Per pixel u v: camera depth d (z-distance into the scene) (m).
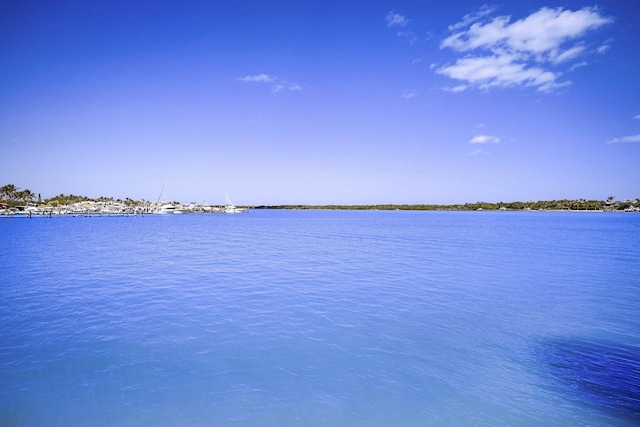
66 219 163.38
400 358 13.89
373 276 29.52
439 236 73.56
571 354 14.33
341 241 61.88
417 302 21.61
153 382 11.89
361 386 11.84
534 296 23.19
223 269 32.66
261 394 11.29
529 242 59.97
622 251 47.19
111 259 38.97
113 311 19.48
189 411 10.35
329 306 20.66
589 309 20.42
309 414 10.31
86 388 11.47
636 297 23.00
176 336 15.86
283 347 14.80
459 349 14.77
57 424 9.71
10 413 10.12
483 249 49.34
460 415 10.33
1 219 158.62
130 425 9.70
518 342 15.52
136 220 161.25
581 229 97.50
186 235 75.19
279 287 25.41
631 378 12.41
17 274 29.95
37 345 14.72
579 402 10.96
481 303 21.47
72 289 24.56
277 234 78.94
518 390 11.64
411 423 9.95
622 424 9.89
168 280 27.64
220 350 14.45
